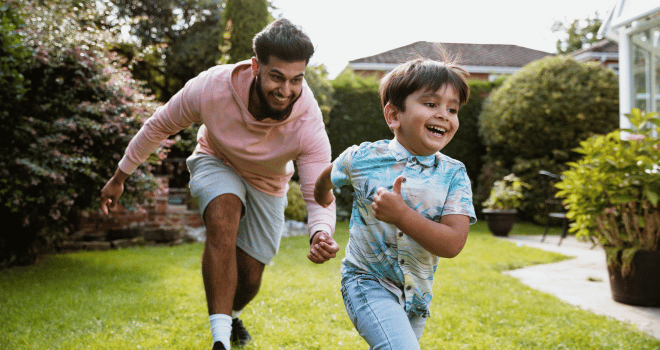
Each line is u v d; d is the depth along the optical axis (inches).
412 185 63.6
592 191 159.8
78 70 190.9
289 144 90.8
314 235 82.4
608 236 162.4
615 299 161.2
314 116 92.0
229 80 87.1
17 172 175.8
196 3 497.7
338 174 71.6
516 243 303.1
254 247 102.6
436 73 61.8
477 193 471.2
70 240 261.1
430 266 66.2
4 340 105.3
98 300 141.8
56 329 114.8
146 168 210.1
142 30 502.9
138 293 153.1
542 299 157.8
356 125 451.8
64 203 188.5
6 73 156.2
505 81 468.8
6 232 199.5
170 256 233.0
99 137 193.0
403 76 63.7
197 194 93.1
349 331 118.0
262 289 160.4
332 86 446.9
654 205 146.2
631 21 240.5
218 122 89.4
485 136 465.4
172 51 478.3
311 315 129.7
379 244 66.1
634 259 153.9
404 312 62.6
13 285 163.5
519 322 129.0
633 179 152.8
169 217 309.7
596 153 163.8
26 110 183.6
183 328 117.0
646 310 149.9
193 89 89.7
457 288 168.2
